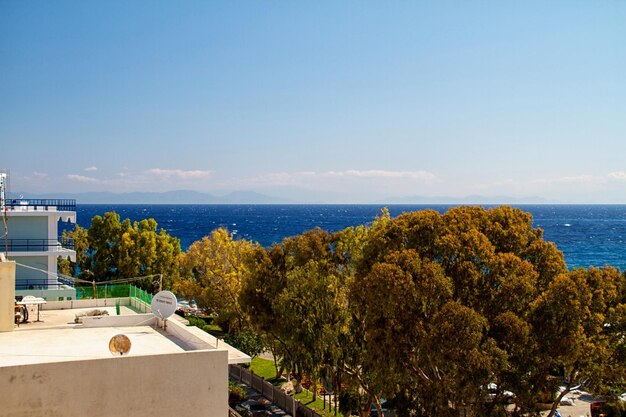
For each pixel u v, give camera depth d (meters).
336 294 37.75
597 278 29.44
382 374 30.91
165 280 72.19
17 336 23.94
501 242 33.44
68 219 45.81
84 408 17.44
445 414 29.38
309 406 44.44
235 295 58.34
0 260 26.61
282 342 41.78
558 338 27.95
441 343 27.06
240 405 43.19
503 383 28.09
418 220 33.56
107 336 24.09
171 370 18.38
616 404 31.66
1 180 36.69
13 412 16.75
